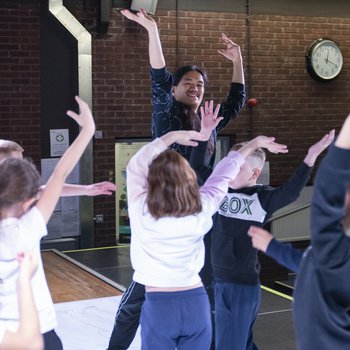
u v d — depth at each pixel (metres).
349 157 2.05
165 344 3.05
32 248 2.59
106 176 9.28
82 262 7.51
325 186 2.09
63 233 9.12
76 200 9.16
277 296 5.93
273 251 2.49
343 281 2.10
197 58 9.61
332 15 10.40
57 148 9.02
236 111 4.62
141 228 3.03
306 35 10.27
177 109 4.14
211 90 9.70
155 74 4.13
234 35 9.82
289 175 10.33
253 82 9.99
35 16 8.73
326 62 10.31
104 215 9.34
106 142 9.24
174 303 3.01
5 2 8.59
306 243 10.80
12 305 2.52
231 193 3.74
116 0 9.12
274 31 10.05
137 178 3.17
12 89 8.72
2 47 8.62
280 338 4.81
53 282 6.24
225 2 9.72
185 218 3.00
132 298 3.95
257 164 3.74
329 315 2.11
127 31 9.21
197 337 3.09
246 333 3.72
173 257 3.00
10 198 2.54
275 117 10.17
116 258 7.71
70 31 8.84
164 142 3.29
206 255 4.11
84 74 8.97
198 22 9.58
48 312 2.64
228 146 10.02
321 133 10.49
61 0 8.78
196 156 3.89
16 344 2.00
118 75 9.23
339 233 2.09
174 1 9.41
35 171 2.65
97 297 5.71
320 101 10.45
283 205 3.61
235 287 3.69
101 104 9.17
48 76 8.91
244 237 3.66
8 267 2.53
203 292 3.11
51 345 2.67
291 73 10.22
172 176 2.97
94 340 4.66
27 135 8.84
